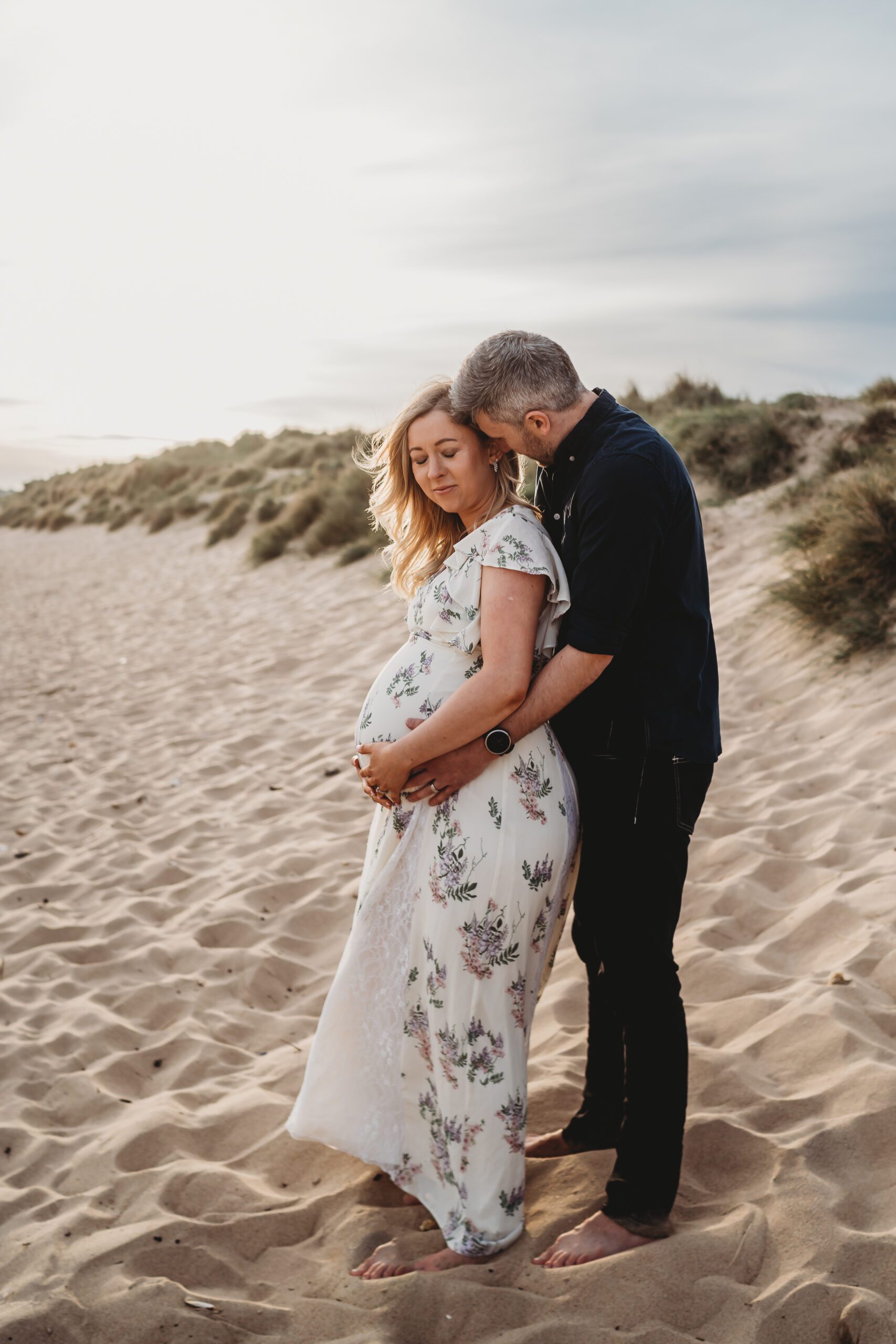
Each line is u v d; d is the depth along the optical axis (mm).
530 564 1996
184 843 4883
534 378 2016
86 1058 3055
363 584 10828
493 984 2080
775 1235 1993
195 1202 2359
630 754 2033
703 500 9883
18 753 6797
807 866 3609
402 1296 1973
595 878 2090
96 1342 1928
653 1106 2025
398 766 2043
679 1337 1798
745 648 6230
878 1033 2607
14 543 26891
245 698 7605
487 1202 2084
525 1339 1830
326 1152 2535
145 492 27625
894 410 9602
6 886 4477
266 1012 3340
